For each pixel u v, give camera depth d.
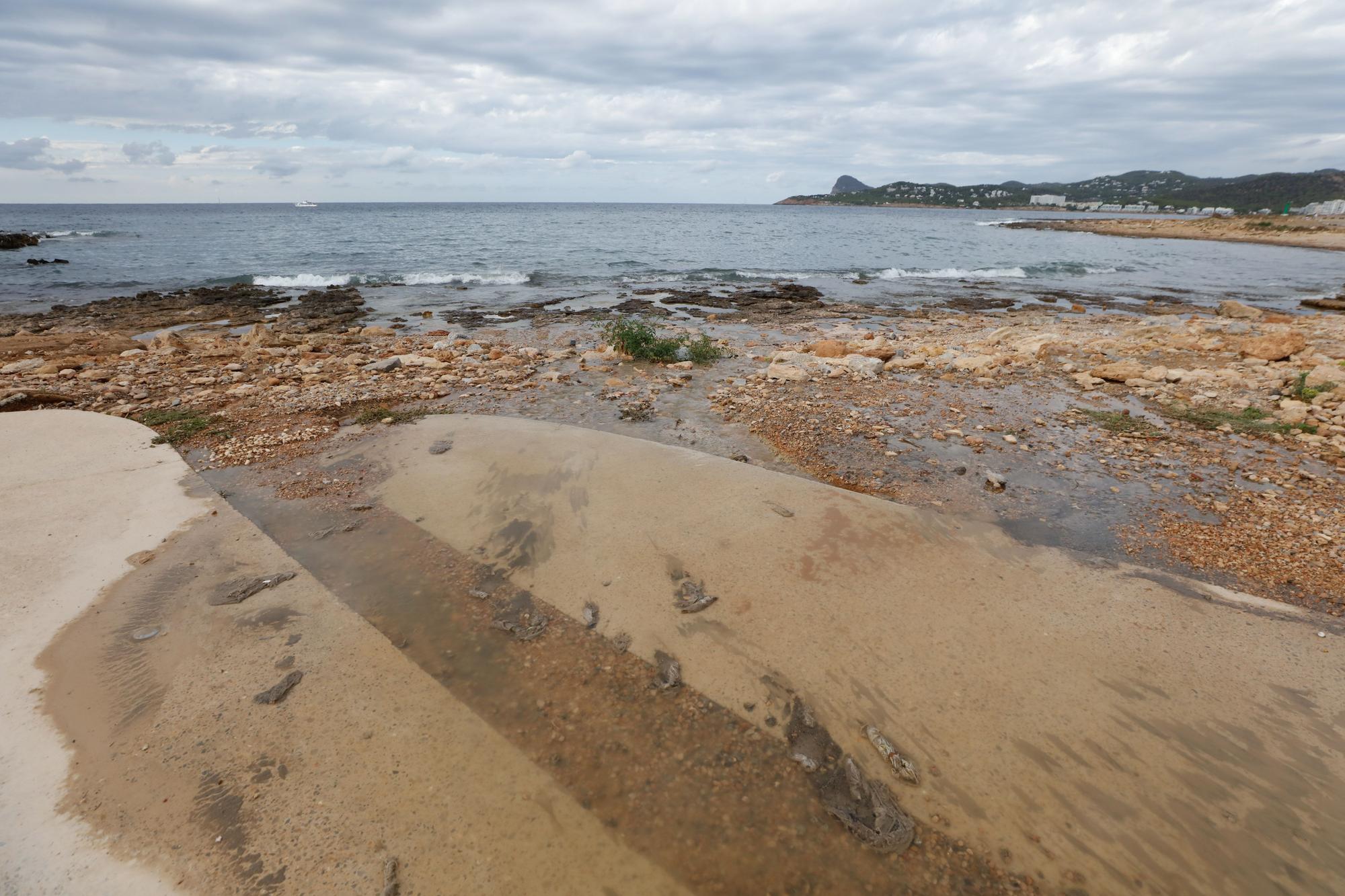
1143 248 42.56
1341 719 2.77
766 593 3.52
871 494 5.06
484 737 2.64
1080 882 2.13
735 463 5.17
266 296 16.61
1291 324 13.49
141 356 9.87
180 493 4.76
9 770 2.43
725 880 2.12
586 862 2.16
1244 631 3.36
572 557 3.88
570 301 16.58
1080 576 3.88
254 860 2.13
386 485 4.90
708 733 2.69
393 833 2.23
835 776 2.51
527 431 5.90
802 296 17.89
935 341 12.04
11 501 4.52
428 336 12.09
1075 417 7.04
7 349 10.07
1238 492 5.11
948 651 3.14
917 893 2.09
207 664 3.00
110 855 2.14
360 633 3.25
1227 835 2.27
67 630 3.21
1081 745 2.63
